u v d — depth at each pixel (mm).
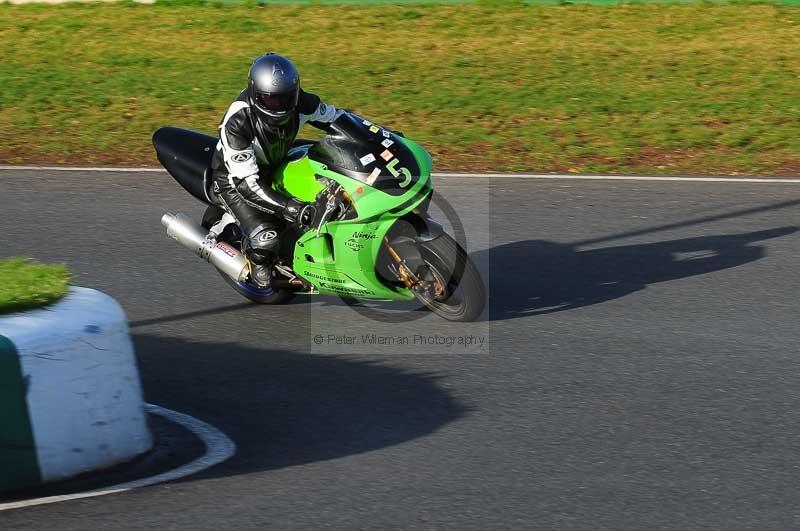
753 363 22547
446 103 46781
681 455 18484
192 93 48688
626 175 37719
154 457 18625
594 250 30266
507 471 17938
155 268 29328
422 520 16328
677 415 20109
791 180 36844
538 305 26203
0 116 45750
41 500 16844
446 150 40938
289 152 25609
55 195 35875
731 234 31422
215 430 19797
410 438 19328
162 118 45438
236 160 24234
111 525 16141
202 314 26125
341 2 62781
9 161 40156
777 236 31156
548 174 37844
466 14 60375
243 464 18312
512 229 32156
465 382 21828
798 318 25078
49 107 47000
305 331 24953
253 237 24984
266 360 23250
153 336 24719
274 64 23516
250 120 24156
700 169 38500
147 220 33344
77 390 17516
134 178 37969
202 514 16500
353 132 24094
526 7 61375
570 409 20469
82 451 17609
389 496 17094
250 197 24656
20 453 17031
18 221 33219
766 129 42844
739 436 19219
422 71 51500
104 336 17969
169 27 59438
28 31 59219
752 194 35344
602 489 17281
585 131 43031
